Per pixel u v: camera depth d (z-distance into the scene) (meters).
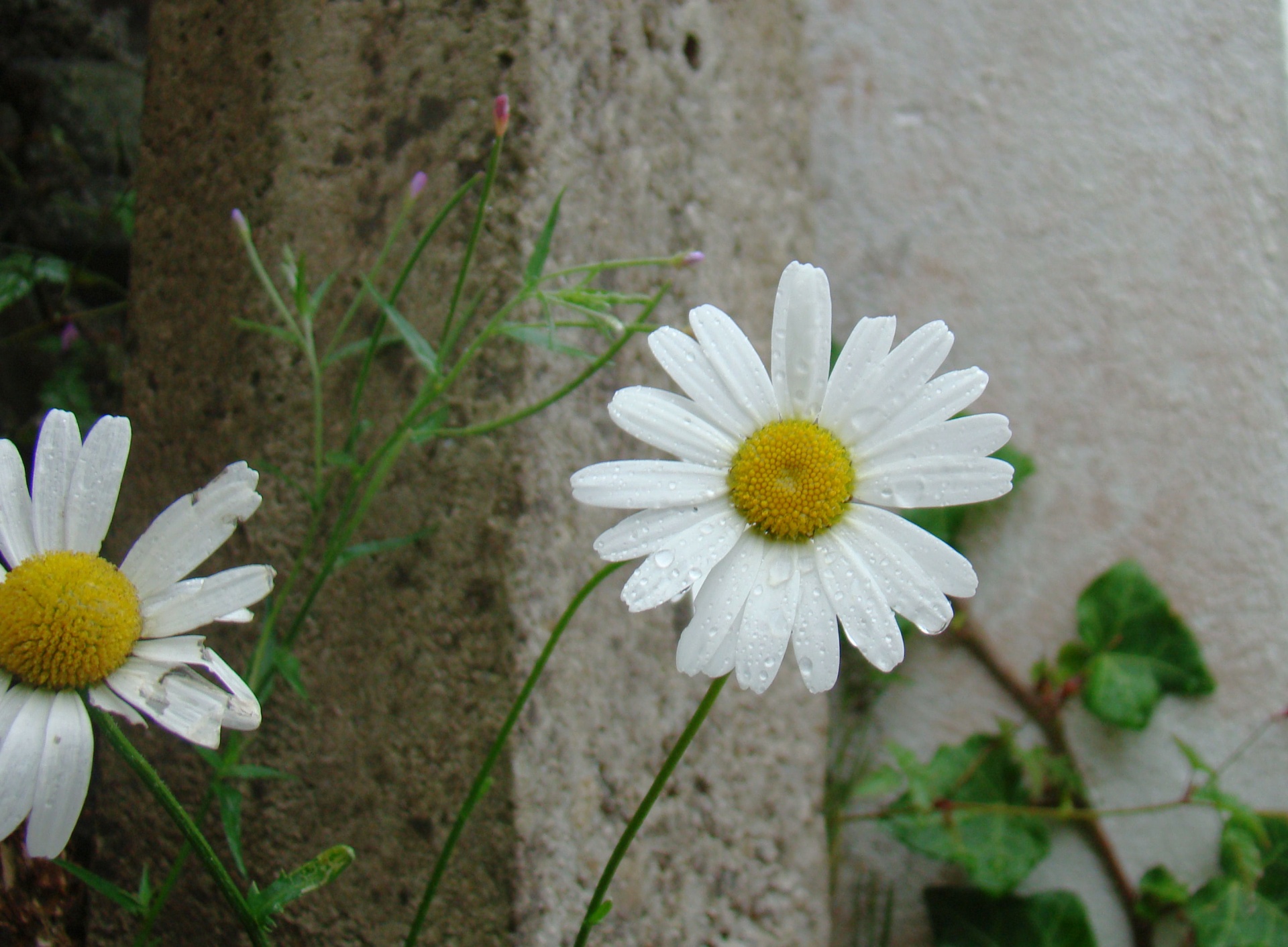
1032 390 0.33
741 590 0.19
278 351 0.27
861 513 0.19
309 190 0.27
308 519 0.26
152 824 0.26
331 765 0.25
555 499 0.25
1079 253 0.34
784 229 0.31
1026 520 0.33
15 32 0.36
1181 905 0.31
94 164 0.36
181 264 0.28
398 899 0.24
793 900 0.28
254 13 0.28
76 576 0.18
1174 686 0.32
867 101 0.35
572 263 0.25
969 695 0.33
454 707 0.24
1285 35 0.33
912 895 0.32
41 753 0.17
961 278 0.34
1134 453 0.33
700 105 0.29
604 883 0.19
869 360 0.19
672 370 0.19
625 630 0.26
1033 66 0.34
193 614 0.18
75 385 0.34
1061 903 0.31
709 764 0.27
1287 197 0.33
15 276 0.33
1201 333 0.33
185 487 0.27
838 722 0.33
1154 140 0.33
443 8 0.26
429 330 0.25
